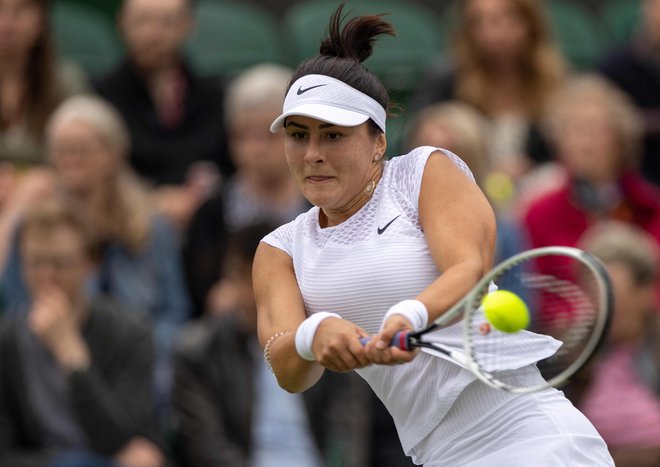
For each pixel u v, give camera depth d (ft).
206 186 88.38
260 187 84.17
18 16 85.56
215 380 73.20
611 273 74.74
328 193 39.86
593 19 122.83
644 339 75.51
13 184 83.71
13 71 86.38
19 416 72.13
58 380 71.92
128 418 71.72
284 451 72.59
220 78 95.35
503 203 85.15
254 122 83.56
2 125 86.43
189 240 85.15
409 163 41.39
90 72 105.19
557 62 96.12
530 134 93.61
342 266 40.91
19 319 72.95
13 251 78.02
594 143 84.99
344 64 39.86
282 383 41.27
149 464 70.95
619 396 73.67
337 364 38.06
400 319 37.40
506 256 81.10
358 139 39.73
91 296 73.97
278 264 42.60
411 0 121.60
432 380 41.91
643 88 99.55
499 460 41.42
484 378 38.50
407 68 110.22
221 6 110.93
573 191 85.76
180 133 92.73
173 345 75.20
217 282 84.12
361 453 73.67
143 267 81.51
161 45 91.76
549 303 48.85
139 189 83.46
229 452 72.08
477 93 94.89
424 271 40.27
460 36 96.07
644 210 86.02
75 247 72.18
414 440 43.34
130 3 92.79
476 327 41.37
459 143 81.15
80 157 80.12
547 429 41.57
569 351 45.62
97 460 70.85
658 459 72.59
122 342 73.26
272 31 111.14
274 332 41.01
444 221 39.68
